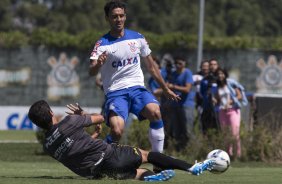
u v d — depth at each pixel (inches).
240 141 1625.2
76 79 2893.7
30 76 2881.4
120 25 1047.0
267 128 1675.7
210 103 1653.5
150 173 959.6
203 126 1673.2
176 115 1669.5
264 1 4889.3
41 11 5196.9
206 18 4773.6
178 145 1672.0
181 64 1674.5
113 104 1045.2
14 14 5260.8
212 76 1654.8
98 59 1007.6
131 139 1667.1
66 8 4960.6
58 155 951.0
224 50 2950.3
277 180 1048.8
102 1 4948.3
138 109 1057.5
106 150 954.7
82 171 954.7
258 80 2970.0
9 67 2876.5
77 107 985.5
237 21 4795.8
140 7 4805.6
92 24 4899.1
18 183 919.0
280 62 2979.8
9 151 1813.5
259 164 1561.3
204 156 1619.1
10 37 2869.1
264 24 4840.1
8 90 2874.0
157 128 1064.2
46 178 1012.5
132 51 1052.5
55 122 952.9
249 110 1807.3
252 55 2965.1
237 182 994.1
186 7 4896.7
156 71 1083.3
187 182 957.8
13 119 2728.8
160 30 4763.8
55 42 2874.0
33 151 1817.2
